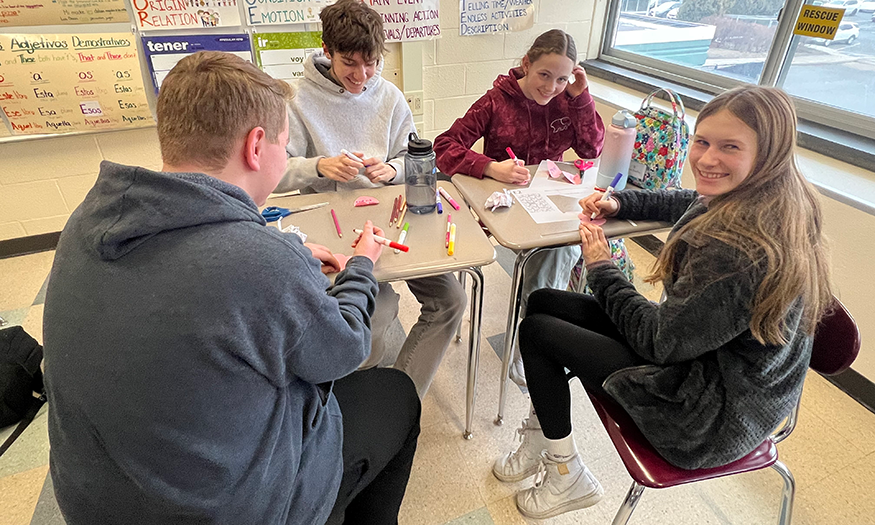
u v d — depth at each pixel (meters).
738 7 2.17
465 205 1.37
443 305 1.45
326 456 0.82
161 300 0.59
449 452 1.47
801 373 0.90
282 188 1.46
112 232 0.59
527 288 1.68
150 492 0.63
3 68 2.02
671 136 1.46
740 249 0.81
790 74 2.06
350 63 1.47
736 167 0.87
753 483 1.40
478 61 2.64
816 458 1.47
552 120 1.75
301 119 1.59
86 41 2.05
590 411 1.62
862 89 1.80
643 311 0.98
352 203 1.35
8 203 2.29
